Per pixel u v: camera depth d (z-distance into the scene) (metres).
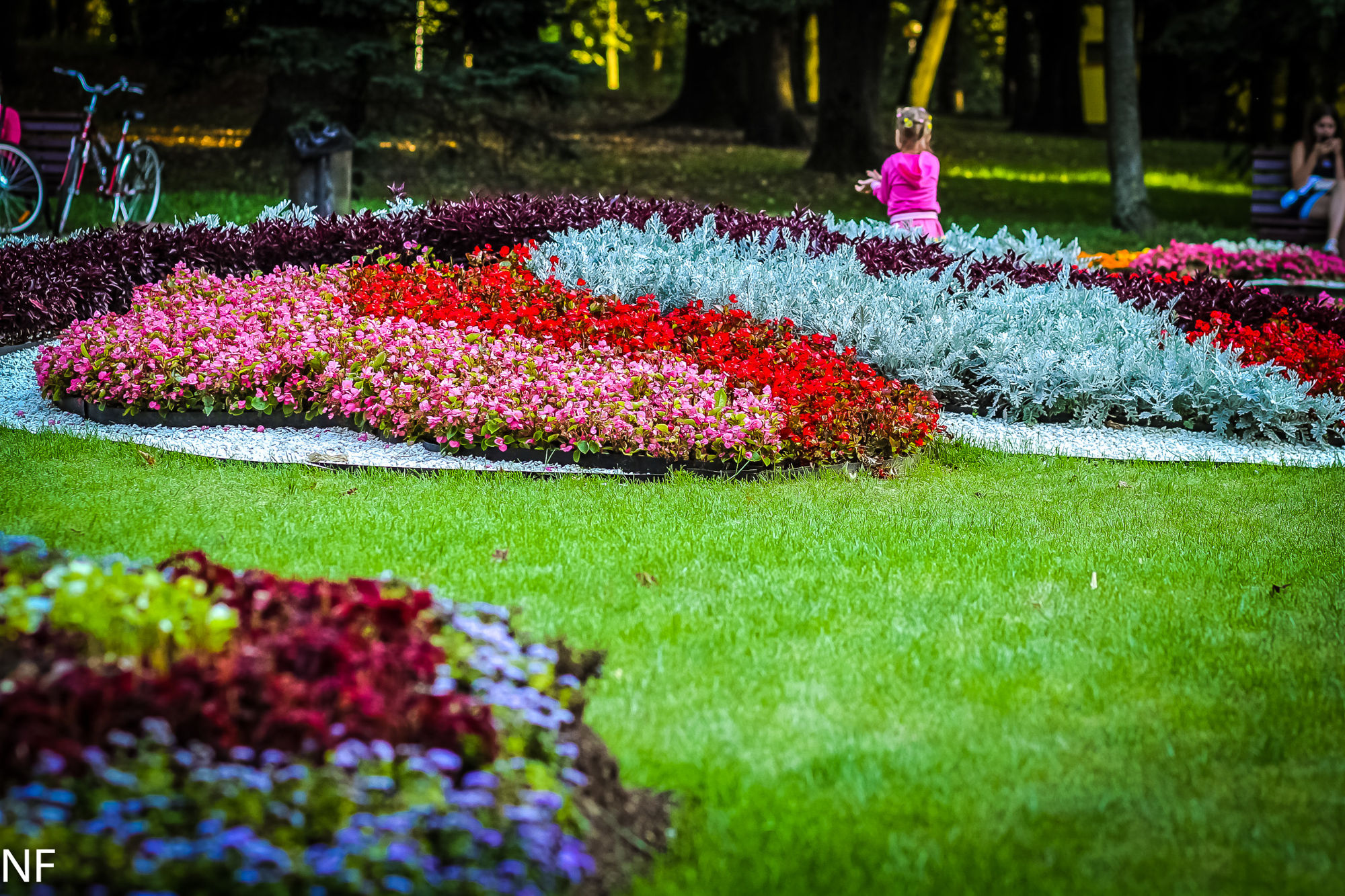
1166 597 5.60
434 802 2.84
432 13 19.55
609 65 55.91
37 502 6.29
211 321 8.55
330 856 2.60
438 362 7.93
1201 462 8.23
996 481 7.67
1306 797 3.80
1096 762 4.00
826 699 4.43
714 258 11.02
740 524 6.40
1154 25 36.50
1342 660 4.89
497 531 6.10
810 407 7.84
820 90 26.70
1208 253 15.68
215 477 6.89
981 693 4.50
